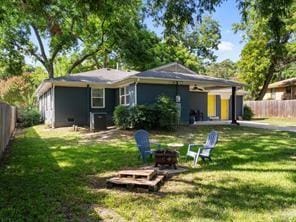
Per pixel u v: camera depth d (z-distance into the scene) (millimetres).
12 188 5750
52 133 15828
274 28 8594
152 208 4789
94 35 23891
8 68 25438
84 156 9195
